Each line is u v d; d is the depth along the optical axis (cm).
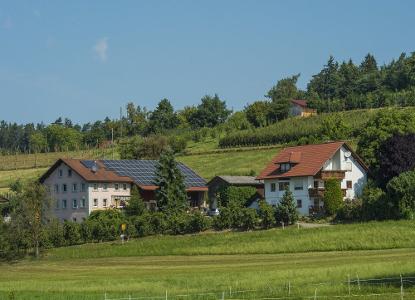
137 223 11175
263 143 18925
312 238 9000
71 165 13625
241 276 6228
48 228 11006
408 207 9756
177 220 11006
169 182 12488
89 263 9219
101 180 13462
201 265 7975
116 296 5356
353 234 8919
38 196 10969
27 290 6144
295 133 18325
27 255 10644
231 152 18500
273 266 7175
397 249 8194
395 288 5053
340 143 12144
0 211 12862
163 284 6081
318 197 11744
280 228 10312
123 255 9781
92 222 11181
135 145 19112
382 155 11488
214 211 13038
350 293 4950
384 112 12888
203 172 16900
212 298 5028
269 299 4869
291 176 12081
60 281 6944
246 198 13262
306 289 5153
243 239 9594
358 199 10681
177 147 19675
